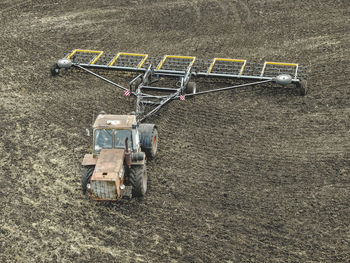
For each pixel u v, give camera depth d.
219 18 25.31
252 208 12.70
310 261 11.07
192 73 18.33
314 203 12.80
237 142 15.50
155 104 16.47
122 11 26.33
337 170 14.02
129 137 12.97
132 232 11.96
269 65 19.58
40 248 11.49
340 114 16.86
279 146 15.25
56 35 23.45
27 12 26.16
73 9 26.62
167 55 20.44
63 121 16.66
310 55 21.27
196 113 17.19
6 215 12.48
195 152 15.02
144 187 12.93
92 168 12.65
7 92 18.45
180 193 13.27
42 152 15.02
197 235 11.88
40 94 18.41
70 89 18.81
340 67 20.12
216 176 13.92
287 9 26.16
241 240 11.72
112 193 11.96
